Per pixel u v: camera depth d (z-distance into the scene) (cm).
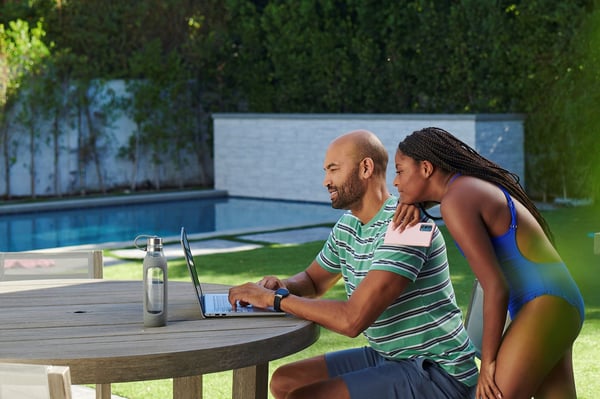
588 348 470
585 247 831
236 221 1262
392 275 266
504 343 257
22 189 1359
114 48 1448
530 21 1243
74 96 1387
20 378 193
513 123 1252
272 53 1487
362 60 1397
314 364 301
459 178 271
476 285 306
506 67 1275
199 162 1561
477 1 1277
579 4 1226
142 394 415
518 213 265
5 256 358
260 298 280
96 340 246
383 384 268
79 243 1102
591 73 1198
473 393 275
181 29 1505
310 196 1393
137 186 1484
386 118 1284
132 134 1468
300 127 1393
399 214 277
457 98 1329
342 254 303
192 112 1535
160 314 262
